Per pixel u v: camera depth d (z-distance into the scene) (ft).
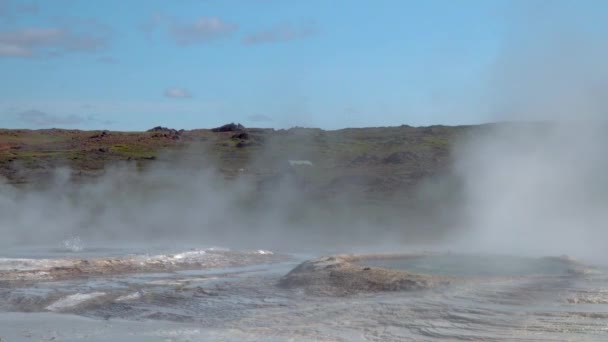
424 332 31.40
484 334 30.45
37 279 45.93
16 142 174.70
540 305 34.22
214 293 41.32
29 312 38.52
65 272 47.67
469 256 51.39
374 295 38.47
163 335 32.94
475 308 34.24
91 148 161.38
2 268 47.42
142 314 37.35
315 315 35.29
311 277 42.50
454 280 39.65
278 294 40.47
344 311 35.53
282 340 31.35
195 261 53.36
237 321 35.04
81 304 39.63
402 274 41.01
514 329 30.78
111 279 46.47
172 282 44.93
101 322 36.01
